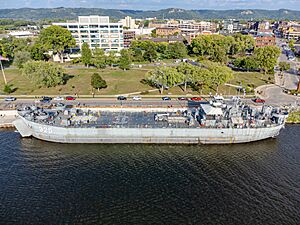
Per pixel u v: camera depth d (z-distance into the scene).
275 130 76.31
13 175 59.84
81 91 117.44
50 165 64.50
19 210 49.44
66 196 53.28
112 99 107.19
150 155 70.19
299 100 109.31
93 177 59.72
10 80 134.38
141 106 97.00
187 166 64.81
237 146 75.44
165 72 112.00
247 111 81.19
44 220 47.19
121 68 164.12
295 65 184.25
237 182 58.44
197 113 81.81
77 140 75.31
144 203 51.56
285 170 63.09
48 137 75.88
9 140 76.75
